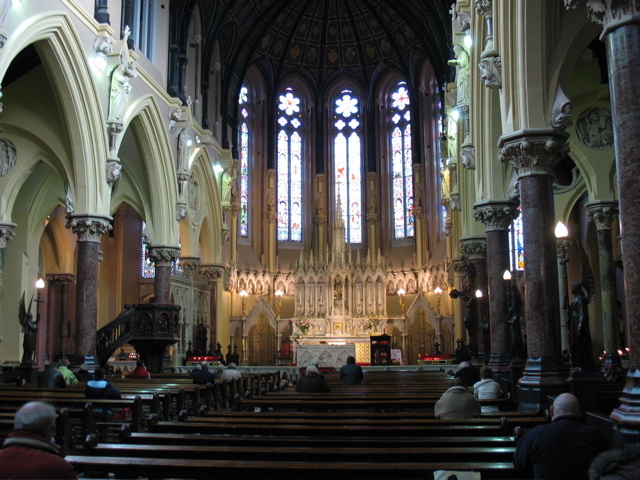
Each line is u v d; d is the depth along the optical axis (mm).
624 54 8008
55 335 32188
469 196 25047
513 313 16422
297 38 42031
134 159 27016
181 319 31062
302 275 38719
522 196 13430
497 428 7281
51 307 32375
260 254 41219
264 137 42500
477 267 24453
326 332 37438
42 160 24266
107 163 21391
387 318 38000
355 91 44156
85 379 18609
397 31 40406
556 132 13281
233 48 36812
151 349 23453
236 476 5316
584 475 4922
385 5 39219
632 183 7750
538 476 5000
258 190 41906
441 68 34219
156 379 17188
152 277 38062
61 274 32531
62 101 20031
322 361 34719
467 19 19344
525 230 13328
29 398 10805
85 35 20422
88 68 20234
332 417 8625
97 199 21109
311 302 38375
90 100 20469
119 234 37594
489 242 18938
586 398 9906
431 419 8242
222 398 13797
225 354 35844
